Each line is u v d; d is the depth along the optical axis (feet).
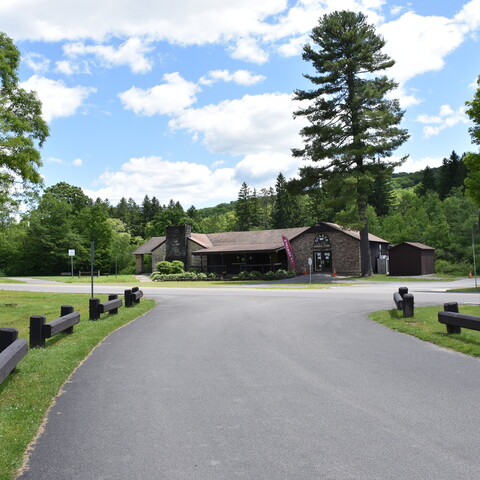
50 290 99.19
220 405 18.03
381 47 128.16
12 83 81.51
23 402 18.38
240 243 172.35
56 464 13.03
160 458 13.26
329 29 126.93
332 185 124.67
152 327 40.50
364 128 125.59
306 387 20.31
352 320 42.39
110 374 23.49
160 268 162.40
